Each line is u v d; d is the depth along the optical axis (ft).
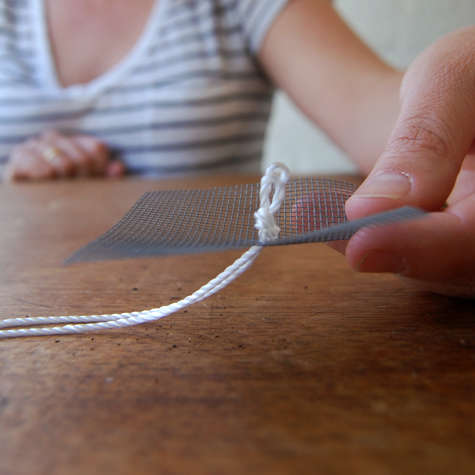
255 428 0.37
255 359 0.47
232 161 1.92
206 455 0.35
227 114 1.82
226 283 0.54
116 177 1.78
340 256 0.80
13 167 1.74
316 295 0.63
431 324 0.53
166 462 0.34
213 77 1.79
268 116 2.04
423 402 0.40
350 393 0.41
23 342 0.52
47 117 1.83
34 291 0.68
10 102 1.82
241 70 1.83
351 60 1.40
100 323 0.54
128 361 0.48
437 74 0.55
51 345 0.51
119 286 0.70
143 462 0.35
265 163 3.03
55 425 0.38
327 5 1.63
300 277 0.70
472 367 0.45
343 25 1.57
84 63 1.85
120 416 0.39
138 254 0.42
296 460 0.34
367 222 0.42
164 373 0.45
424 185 0.50
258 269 0.74
